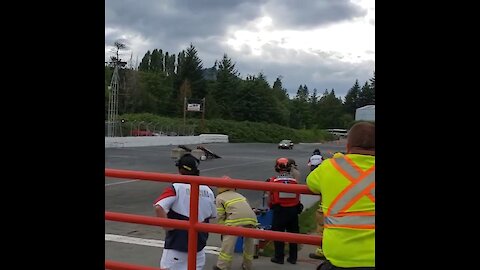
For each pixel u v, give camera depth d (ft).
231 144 213.25
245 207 19.86
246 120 305.73
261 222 26.17
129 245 26.89
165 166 81.66
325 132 341.21
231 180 11.55
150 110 268.62
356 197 8.88
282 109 340.80
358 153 9.18
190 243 12.24
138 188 52.31
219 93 304.30
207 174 78.43
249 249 21.75
